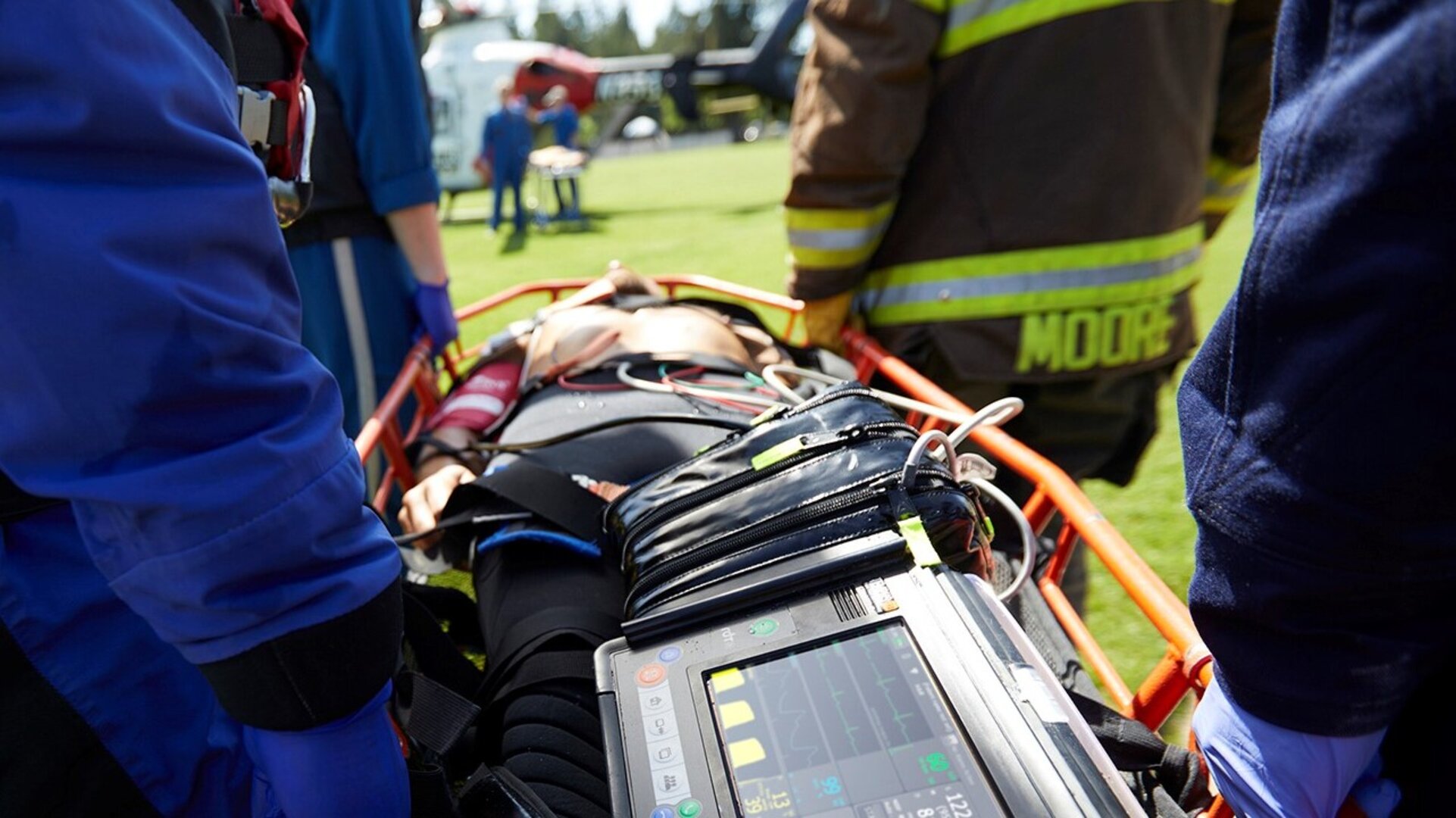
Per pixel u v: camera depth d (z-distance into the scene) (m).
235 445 0.61
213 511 0.59
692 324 2.21
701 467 1.26
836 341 2.20
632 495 1.28
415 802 0.88
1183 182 1.87
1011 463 1.43
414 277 2.48
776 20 13.34
